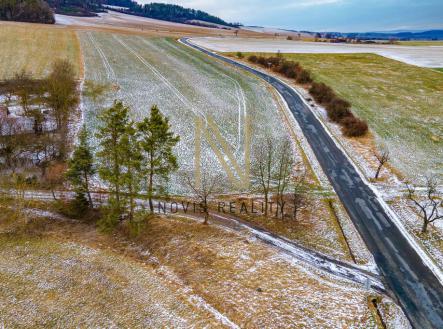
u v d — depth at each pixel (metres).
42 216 42.53
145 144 37.69
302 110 73.88
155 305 30.23
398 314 28.47
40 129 57.59
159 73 92.81
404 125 66.00
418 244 36.78
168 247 37.25
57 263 35.38
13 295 31.23
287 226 40.38
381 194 45.81
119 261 35.97
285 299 29.95
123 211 42.16
